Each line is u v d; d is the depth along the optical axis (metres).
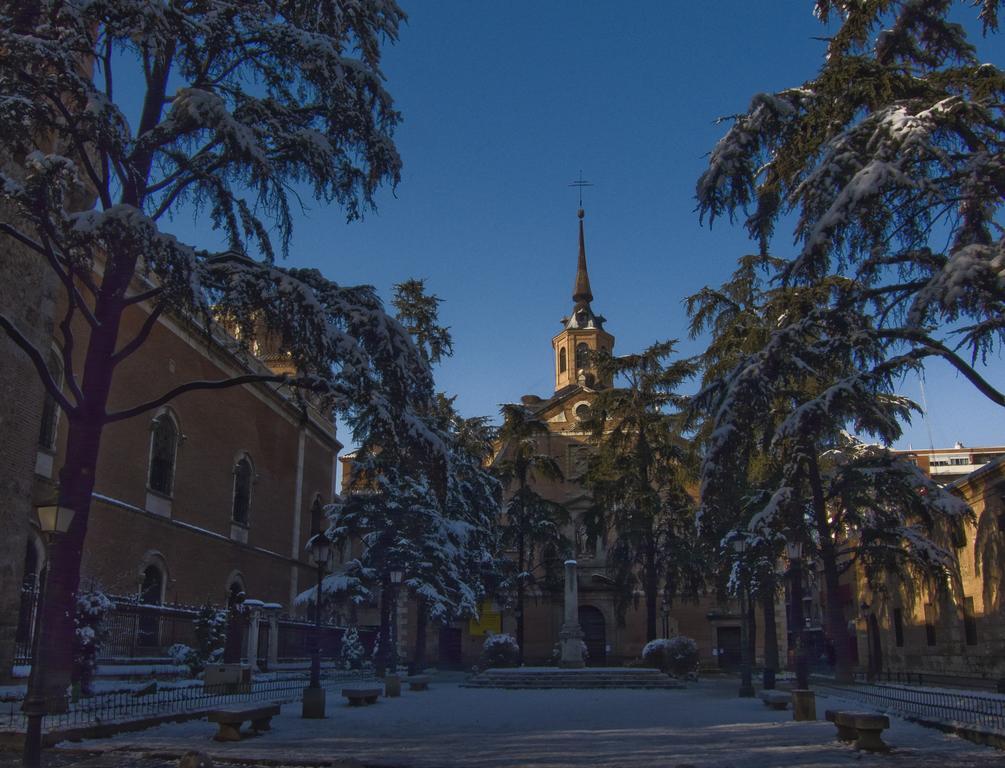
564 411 53.62
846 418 18.02
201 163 15.19
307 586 46.34
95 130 12.25
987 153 10.78
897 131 10.84
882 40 12.66
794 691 15.91
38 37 12.29
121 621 23.41
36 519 22.77
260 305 13.97
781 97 12.97
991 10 11.48
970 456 92.81
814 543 25.30
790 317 18.25
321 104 15.67
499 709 18.84
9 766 9.77
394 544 34.72
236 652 24.20
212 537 34.88
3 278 19.66
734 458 14.55
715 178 12.92
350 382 14.82
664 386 35.62
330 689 24.73
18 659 19.86
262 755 10.62
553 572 44.22
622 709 18.77
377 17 15.86
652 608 34.22
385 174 16.08
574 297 65.00
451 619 37.84
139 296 14.73
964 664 26.70
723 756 10.73
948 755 10.59
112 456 27.56
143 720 13.32
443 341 34.53
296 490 45.66
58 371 24.22
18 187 12.28
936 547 23.97
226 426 36.91
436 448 15.49
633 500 34.47
